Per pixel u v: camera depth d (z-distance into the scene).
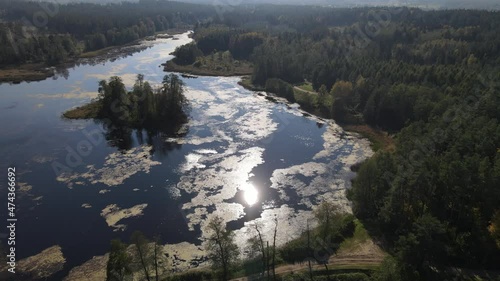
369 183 73.94
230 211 81.06
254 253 65.88
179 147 111.50
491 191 61.00
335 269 59.94
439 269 57.31
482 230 61.59
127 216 79.00
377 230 69.56
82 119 128.50
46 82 171.38
